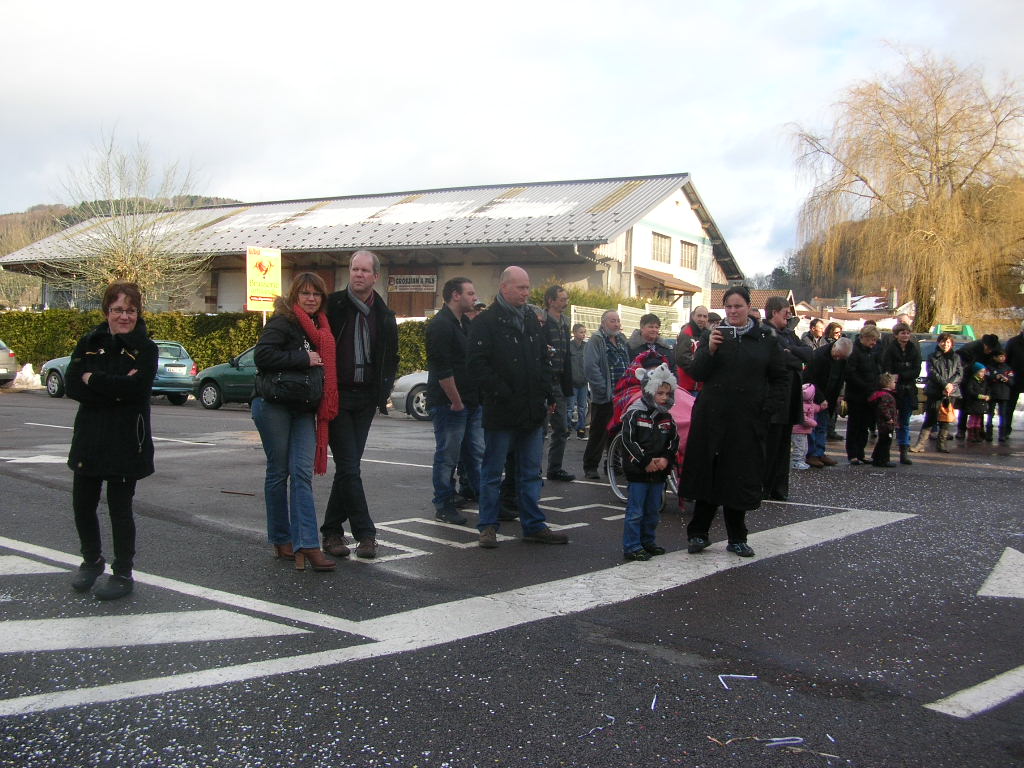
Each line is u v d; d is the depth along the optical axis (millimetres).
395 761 2973
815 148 26781
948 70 25422
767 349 5797
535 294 22188
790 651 4133
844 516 7324
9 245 55594
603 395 9086
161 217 33094
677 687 3664
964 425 13977
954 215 24188
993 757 3092
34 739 3082
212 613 4480
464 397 6883
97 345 4578
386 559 5699
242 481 8555
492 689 3594
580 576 5367
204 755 2992
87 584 4797
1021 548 6246
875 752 3113
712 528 6957
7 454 10086
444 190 38750
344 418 5664
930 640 4324
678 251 35312
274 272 21531
